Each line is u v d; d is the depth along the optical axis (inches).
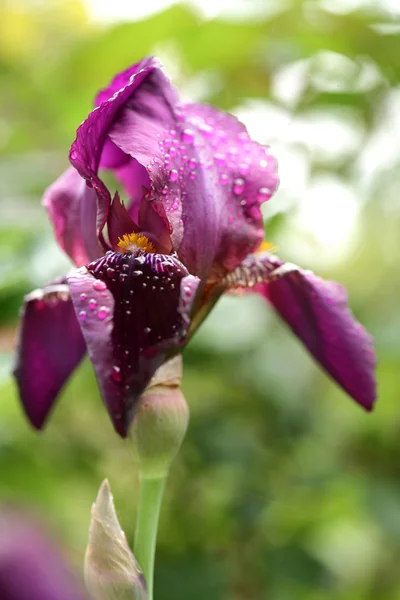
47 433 28.3
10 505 13.7
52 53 31.9
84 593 13.7
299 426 30.3
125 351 16.4
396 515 30.0
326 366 19.3
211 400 29.8
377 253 34.6
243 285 18.5
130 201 18.8
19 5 31.6
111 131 17.6
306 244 31.1
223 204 18.0
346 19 25.9
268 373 29.5
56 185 19.0
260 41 26.1
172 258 17.2
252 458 29.0
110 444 29.5
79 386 27.3
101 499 17.2
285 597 29.6
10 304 23.8
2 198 27.0
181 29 25.8
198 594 26.7
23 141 30.8
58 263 23.5
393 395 32.5
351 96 27.3
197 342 25.5
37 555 13.4
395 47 26.3
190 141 18.0
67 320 19.4
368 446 33.7
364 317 31.1
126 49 26.5
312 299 19.0
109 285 16.8
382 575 34.6
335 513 31.4
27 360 19.5
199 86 27.9
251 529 29.0
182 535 28.5
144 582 17.3
